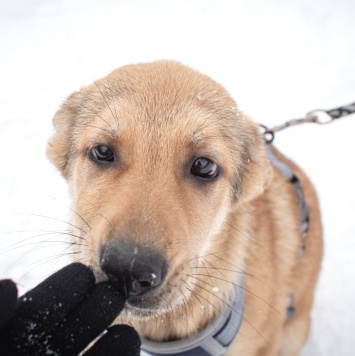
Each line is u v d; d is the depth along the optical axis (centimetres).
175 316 30
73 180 29
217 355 31
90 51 84
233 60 85
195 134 26
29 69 78
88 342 19
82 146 28
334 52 89
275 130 43
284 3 106
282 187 39
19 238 50
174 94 28
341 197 62
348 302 52
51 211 53
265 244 35
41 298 18
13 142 63
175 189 25
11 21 92
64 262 44
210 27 95
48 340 18
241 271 31
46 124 66
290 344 45
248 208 33
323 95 78
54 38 87
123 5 102
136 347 20
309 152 68
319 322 50
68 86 74
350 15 101
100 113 28
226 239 31
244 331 32
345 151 68
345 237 58
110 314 19
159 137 26
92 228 24
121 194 24
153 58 83
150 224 22
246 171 31
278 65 85
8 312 17
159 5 103
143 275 21
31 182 57
